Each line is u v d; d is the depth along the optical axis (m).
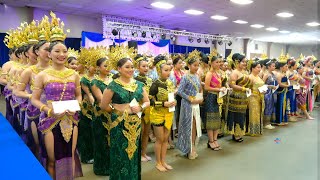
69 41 9.92
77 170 2.92
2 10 8.41
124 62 2.62
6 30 8.53
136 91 2.69
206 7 8.45
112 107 2.70
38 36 3.22
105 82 3.23
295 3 7.84
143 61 3.79
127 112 2.63
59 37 2.58
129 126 2.64
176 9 8.77
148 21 11.16
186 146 3.85
